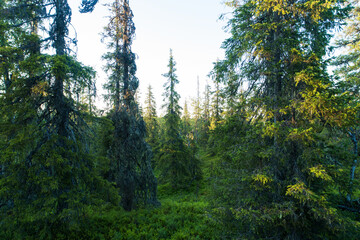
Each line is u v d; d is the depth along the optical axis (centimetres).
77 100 823
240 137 671
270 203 537
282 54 617
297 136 490
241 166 625
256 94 732
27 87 669
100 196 761
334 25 642
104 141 1268
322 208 461
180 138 2088
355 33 1120
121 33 1149
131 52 1183
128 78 1188
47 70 693
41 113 743
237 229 599
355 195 797
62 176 664
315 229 509
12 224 617
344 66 1130
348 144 821
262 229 559
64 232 750
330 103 449
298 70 554
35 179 612
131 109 1172
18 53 655
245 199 550
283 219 510
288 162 564
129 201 1146
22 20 828
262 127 539
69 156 707
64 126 769
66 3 788
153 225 985
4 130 621
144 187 1191
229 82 800
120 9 1171
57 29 761
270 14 684
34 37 696
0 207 632
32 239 643
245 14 712
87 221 854
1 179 596
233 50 789
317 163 511
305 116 516
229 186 620
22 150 591
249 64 725
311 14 585
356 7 1053
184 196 1745
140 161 1184
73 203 645
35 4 779
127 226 961
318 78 521
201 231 912
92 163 789
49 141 665
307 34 671
